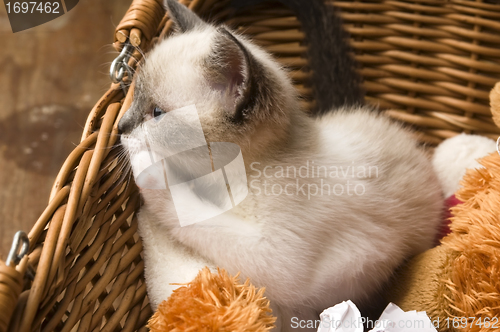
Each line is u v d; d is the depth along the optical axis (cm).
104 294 43
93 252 42
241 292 38
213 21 53
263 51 47
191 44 44
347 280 43
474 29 54
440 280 41
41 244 39
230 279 39
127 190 45
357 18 57
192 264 43
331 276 42
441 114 56
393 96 57
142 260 45
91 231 42
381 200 44
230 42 41
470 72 54
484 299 40
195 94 43
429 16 56
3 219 62
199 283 38
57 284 39
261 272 41
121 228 45
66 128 69
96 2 80
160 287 43
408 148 48
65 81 74
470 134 55
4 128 69
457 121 55
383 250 43
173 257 43
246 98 41
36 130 69
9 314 35
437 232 47
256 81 41
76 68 75
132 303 44
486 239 40
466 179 43
